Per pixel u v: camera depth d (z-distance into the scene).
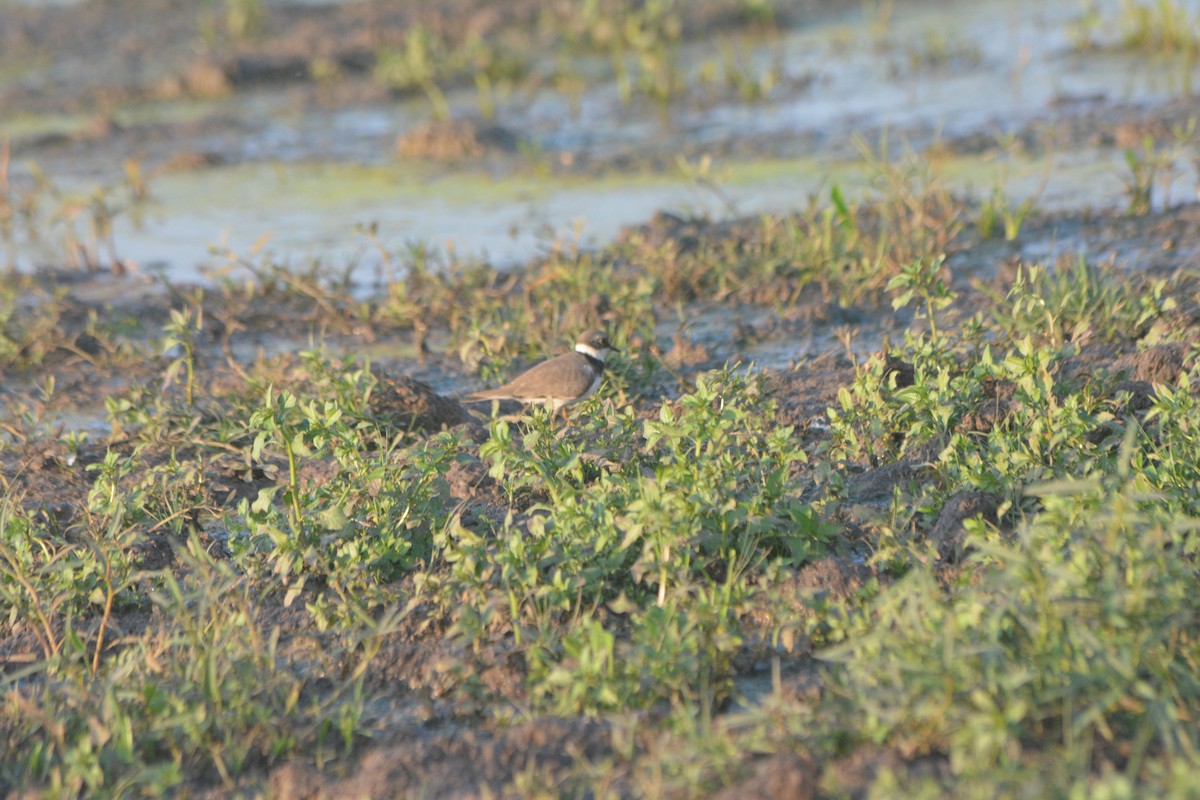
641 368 20.25
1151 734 9.96
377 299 25.52
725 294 23.78
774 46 47.28
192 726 11.17
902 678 10.28
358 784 10.73
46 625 12.88
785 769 9.79
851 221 24.09
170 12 57.75
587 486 14.97
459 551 13.33
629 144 36.38
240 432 17.81
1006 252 24.72
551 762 10.76
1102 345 19.03
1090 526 11.40
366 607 13.43
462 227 29.81
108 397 19.95
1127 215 25.78
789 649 12.20
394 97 44.19
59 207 34.25
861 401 16.20
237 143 39.66
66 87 47.94
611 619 12.89
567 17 51.25
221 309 25.59
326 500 14.68
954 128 34.44
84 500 17.16
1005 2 51.03
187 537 15.64
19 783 11.20
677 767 10.12
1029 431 14.81
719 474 13.64
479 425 18.92
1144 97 35.25
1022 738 10.00
